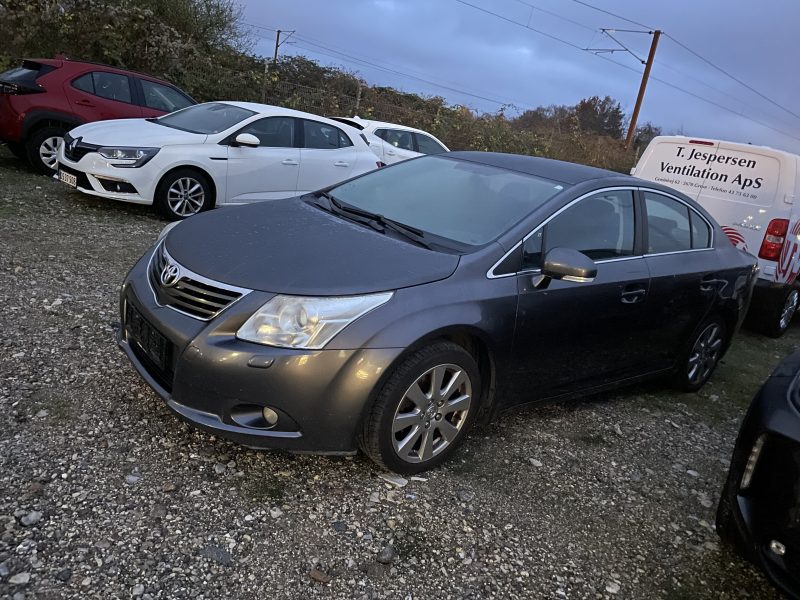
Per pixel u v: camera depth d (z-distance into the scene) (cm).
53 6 1190
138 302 319
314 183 856
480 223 359
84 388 345
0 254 530
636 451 395
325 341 278
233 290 288
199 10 1661
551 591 263
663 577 285
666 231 445
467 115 2195
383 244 332
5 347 372
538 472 347
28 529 242
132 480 280
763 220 707
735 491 269
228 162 775
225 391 279
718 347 512
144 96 937
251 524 267
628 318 402
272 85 1734
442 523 289
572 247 372
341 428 285
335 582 246
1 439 290
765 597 283
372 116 1953
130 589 225
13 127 833
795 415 255
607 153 2736
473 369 324
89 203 764
